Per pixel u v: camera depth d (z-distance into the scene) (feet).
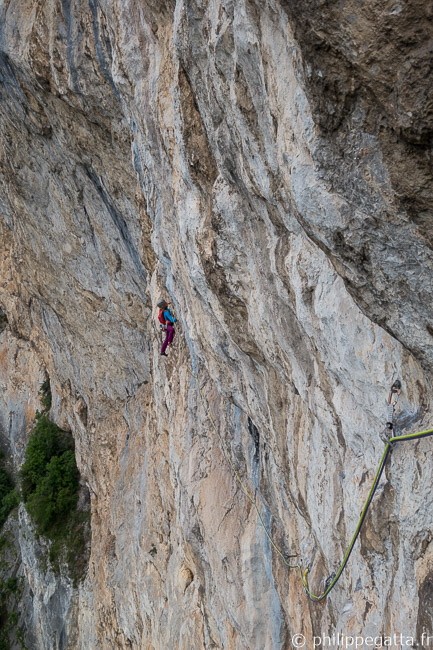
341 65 11.50
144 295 49.03
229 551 29.96
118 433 60.13
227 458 31.65
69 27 35.01
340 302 16.57
